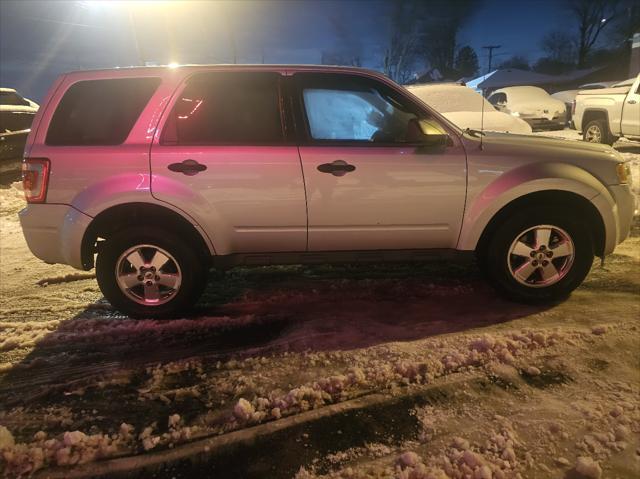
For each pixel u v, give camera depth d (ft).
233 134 11.64
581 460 7.08
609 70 120.47
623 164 12.42
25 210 11.70
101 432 8.23
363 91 12.13
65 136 11.60
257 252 12.14
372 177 11.62
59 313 13.06
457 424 8.11
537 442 7.64
